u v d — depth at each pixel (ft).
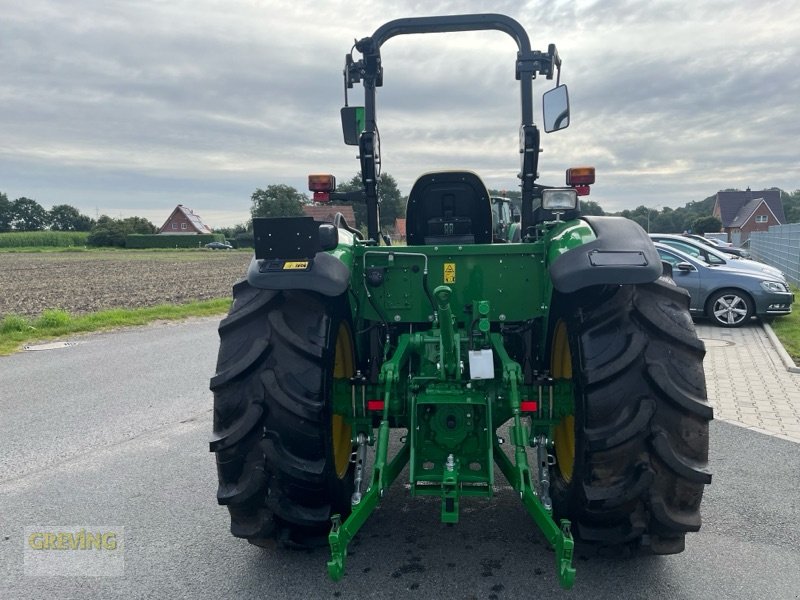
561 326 9.93
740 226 222.48
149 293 60.03
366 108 11.46
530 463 12.82
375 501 8.54
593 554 9.64
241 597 8.87
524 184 11.33
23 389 21.47
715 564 9.38
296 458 8.48
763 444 14.67
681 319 8.30
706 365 23.20
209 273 93.50
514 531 10.53
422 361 9.68
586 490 8.21
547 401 9.35
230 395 8.56
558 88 10.81
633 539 8.58
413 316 10.43
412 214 12.58
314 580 9.23
